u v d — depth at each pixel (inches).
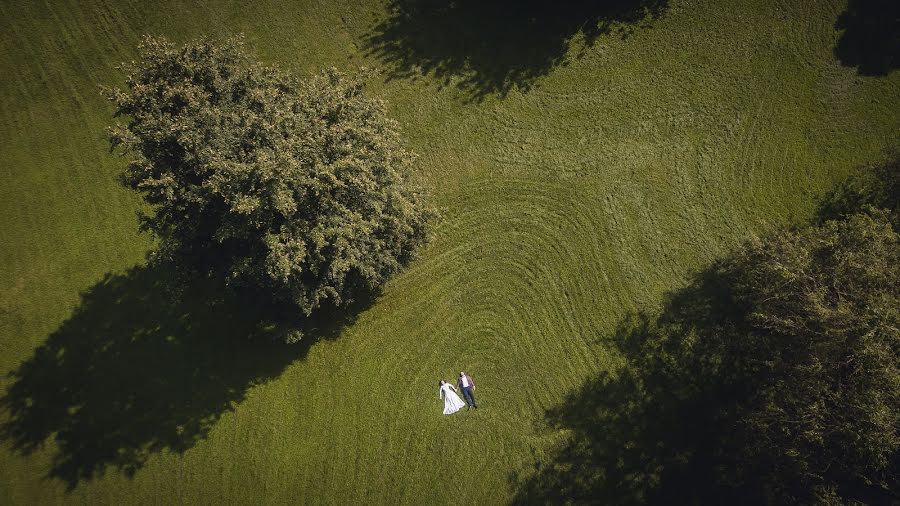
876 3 1098.1
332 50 1109.7
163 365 967.0
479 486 924.0
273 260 725.3
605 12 1117.7
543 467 928.3
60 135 1068.5
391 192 820.0
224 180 711.7
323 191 771.4
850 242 773.3
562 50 1107.9
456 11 1120.8
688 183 1038.4
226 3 1115.9
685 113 1071.6
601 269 1003.9
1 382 958.4
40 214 1033.5
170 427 943.0
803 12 1104.2
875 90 1065.5
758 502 888.9
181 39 1107.3
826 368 728.3
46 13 1104.8
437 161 1058.1
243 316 984.3
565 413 948.6
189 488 923.4
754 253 870.4
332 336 978.1
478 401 953.5
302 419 944.3
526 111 1079.0
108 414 947.3
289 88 830.5
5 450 930.1
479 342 977.5
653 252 1008.9
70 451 933.2
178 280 839.1
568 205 1034.1
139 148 746.2
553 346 975.6
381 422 943.7
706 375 951.6
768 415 790.5
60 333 981.8
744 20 1108.5
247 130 745.0
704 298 983.6
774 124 1059.9
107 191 1046.4
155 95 757.9
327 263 807.1
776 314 805.2
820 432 731.4
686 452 924.0
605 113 1075.3
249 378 960.9
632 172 1046.4
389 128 892.6
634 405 946.7
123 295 997.8
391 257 880.3
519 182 1047.0
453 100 1085.1
